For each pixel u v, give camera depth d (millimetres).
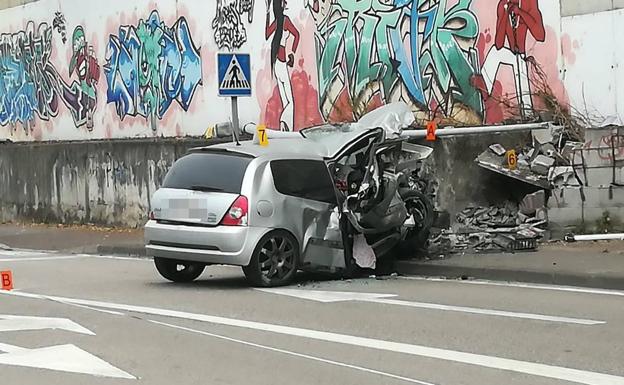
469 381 6449
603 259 12328
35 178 24594
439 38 16375
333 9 18016
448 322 8719
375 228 12281
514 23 15359
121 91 22906
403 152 13539
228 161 11461
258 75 19516
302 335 8188
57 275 13539
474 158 15352
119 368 6988
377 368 6887
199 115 20797
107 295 10992
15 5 26391
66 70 24656
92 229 22094
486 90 15742
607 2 14227
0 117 27328
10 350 7664
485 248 13555
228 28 20031
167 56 21547
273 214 11297
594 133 14227
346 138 12422
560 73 14836
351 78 17750
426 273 12695
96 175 22672
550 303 9836
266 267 11320
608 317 8875
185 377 6691
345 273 12250
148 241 11766
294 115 18766
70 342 8000
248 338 8094
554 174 14539
